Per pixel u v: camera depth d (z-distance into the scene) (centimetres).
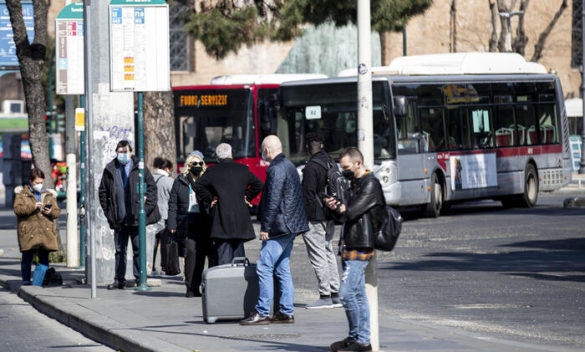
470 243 2731
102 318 1561
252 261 2489
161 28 1933
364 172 1177
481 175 3866
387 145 3462
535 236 2864
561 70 8019
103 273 2167
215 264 1834
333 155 3575
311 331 1387
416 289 1892
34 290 2017
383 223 1169
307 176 1608
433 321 1526
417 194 3550
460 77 3828
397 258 2438
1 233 3784
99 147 2148
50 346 1443
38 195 2134
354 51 7212
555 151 4334
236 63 8000
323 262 1627
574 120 7250
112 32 1922
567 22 8012
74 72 2234
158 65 1931
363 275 1177
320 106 3609
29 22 2991
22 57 2706
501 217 3575
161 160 2288
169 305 1722
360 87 1419
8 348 1427
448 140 3741
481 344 1244
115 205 1980
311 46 7238
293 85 3653
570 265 2205
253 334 1363
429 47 7812
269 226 1458
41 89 2738
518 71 4191
